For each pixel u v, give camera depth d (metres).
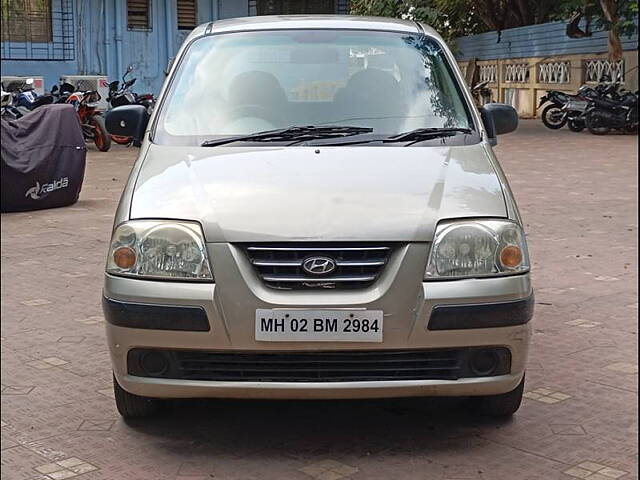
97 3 21.97
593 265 7.34
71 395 4.54
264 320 3.47
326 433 4.04
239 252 3.52
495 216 3.68
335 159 4.06
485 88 26.38
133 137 5.04
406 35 5.07
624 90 19.94
